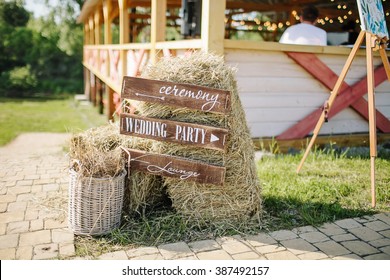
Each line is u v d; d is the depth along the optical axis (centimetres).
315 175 434
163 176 314
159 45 540
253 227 315
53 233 303
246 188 315
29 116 1170
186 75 303
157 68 314
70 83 2125
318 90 532
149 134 310
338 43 756
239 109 319
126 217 325
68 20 2728
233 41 455
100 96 1245
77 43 2306
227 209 317
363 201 367
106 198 295
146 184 331
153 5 555
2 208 346
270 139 520
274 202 357
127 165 318
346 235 306
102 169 295
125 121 314
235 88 317
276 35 1245
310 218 327
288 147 530
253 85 495
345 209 346
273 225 321
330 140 547
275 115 517
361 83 546
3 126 968
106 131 342
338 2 789
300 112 529
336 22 870
